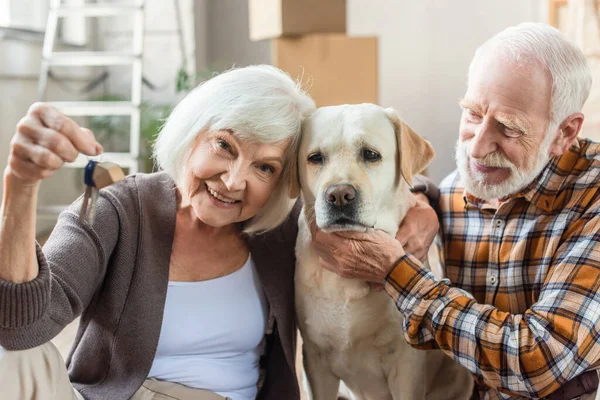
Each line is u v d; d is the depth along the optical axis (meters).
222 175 1.48
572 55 1.53
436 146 5.42
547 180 1.59
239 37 5.66
